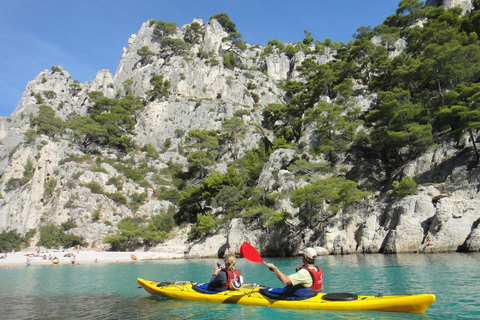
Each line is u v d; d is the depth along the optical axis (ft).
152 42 447.83
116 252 181.57
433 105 151.43
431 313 31.53
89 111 373.61
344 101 219.00
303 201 134.31
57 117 317.22
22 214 234.79
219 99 366.22
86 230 213.25
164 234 200.44
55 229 213.66
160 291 44.55
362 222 125.49
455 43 160.45
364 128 195.00
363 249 115.96
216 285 40.09
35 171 248.52
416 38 228.84
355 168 168.25
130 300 46.09
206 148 290.15
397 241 104.53
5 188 253.44
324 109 196.34
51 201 236.63
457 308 33.17
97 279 78.95
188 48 403.34
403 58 213.25
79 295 53.88
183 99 356.59
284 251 144.66
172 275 84.38
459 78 149.18
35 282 75.36
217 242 167.32
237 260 136.05
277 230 148.25
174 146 316.60
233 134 304.50
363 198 142.92
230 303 37.27
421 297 29.91
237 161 274.16
